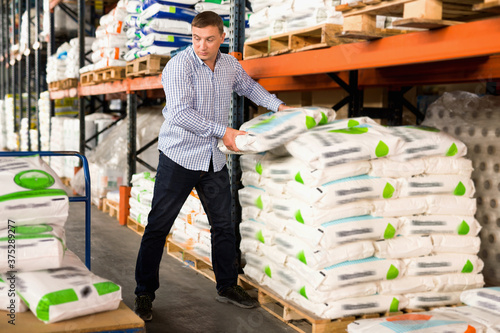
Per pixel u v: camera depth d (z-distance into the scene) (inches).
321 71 126.3
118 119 339.3
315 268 115.8
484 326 97.2
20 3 510.9
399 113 177.3
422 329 93.8
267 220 136.2
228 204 140.5
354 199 116.7
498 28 83.6
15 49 506.6
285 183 128.0
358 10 105.0
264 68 149.0
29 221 84.6
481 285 129.0
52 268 84.6
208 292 156.7
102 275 172.4
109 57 249.4
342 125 127.1
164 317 136.6
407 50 102.1
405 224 122.6
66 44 356.2
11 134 546.9
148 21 208.1
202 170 132.3
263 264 140.4
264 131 121.1
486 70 128.7
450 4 100.2
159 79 206.5
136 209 229.6
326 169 114.7
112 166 279.3
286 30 140.4
